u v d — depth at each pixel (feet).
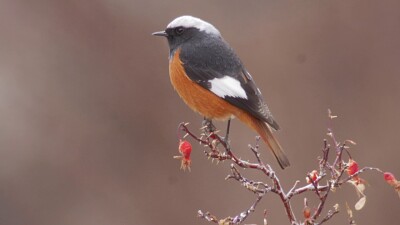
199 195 50.96
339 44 57.72
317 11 59.11
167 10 60.54
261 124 31.35
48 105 56.90
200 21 33.19
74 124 56.13
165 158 54.03
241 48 57.26
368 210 49.73
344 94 55.36
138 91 56.75
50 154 55.47
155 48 58.85
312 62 56.49
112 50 58.80
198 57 32.17
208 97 31.81
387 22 58.65
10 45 59.41
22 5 60.70
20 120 56.44
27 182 54.70
